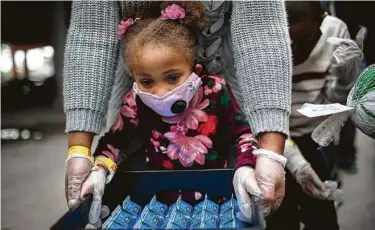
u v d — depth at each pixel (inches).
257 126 46.6
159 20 48.2
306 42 72.1
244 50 48.3
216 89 51.9
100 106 50.0
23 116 124.6
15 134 118.6
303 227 73.4
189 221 42.6
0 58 128.6
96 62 50.1
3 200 89.1
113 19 51.6
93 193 44.9
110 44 51.1
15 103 127.2
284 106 46.7
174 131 52.8
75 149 48.3
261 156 45.1
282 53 48.0
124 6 51.4
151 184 49.6
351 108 44.0
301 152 77.3
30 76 128.3
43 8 122.1
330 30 73.9
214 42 52.6
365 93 44.0
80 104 49.2
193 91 48.3
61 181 97.0
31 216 83.2
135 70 47.6
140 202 49.4
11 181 97.0
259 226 34.4
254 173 44.7
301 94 73.6
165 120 52.4
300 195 75.0
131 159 54.9
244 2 48.9
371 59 76.6
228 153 53.3
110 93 52.4
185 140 52.8
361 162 80.5
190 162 53.0
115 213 44.4
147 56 46.1
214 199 48.9
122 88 56.9
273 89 46.9
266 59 47.5
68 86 49.9
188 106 51.4
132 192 49.5
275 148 45.9
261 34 48.4
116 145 53.2
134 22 49.8
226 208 44.8
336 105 45.0
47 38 125.0
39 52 126.3
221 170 48.9
